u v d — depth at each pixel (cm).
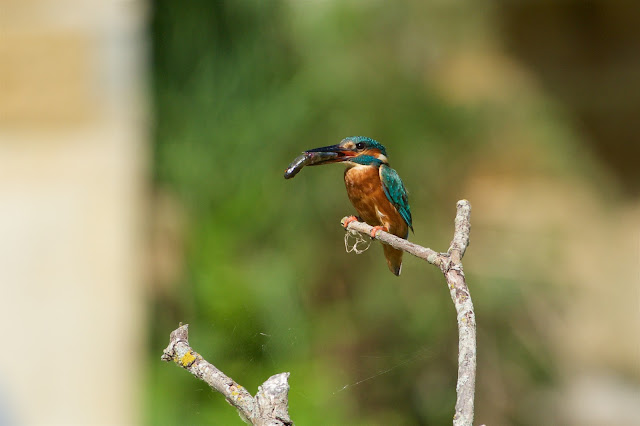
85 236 819
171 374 938
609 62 1524
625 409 1207
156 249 1021
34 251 802
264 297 1034
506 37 1430
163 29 1156
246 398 322
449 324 1168
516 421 1202
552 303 1252
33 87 774
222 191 1120
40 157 793
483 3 1387
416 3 1262
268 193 1134
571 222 1329
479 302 1220
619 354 1270
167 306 1008
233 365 635
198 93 1148
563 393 1222
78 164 807
